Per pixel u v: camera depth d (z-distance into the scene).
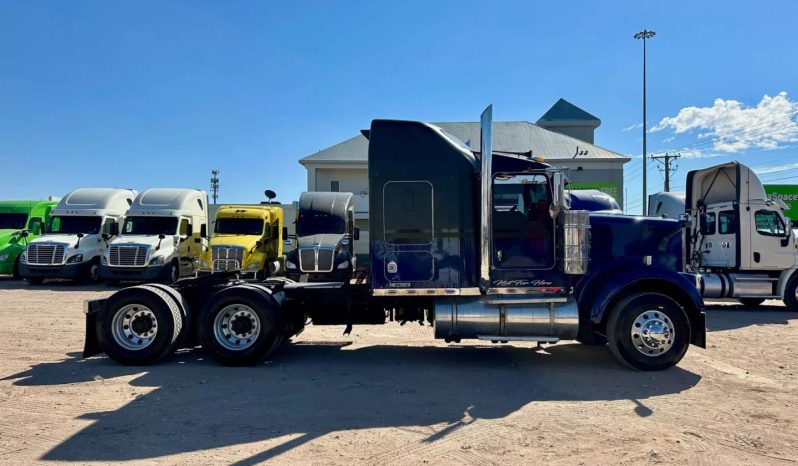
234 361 6.77
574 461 3.90
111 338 6.88
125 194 20.98
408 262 6.69
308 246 15.99
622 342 6.56
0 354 7.56
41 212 21.81
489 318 6.67
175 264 18.56
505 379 6.22
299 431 4.50
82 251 18.55
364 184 34.50
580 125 47.72
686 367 6.79
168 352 6.92
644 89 34.69
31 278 18.70
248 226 18.06
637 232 7.05
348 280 7.80
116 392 5.64
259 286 7.09
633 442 4.27
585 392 5.69
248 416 4.87
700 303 6.65
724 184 13.95
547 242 6.80
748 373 6.50
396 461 3.91
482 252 6.46
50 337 8.85
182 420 4.75
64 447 4.14
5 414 4.93
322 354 7.62
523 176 6.88
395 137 6.75
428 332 9.56
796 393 5.64
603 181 34.00
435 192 6.68
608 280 6.79
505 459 3.94
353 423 4.70
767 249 13.11
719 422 4.74
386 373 6.49
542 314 6.65
